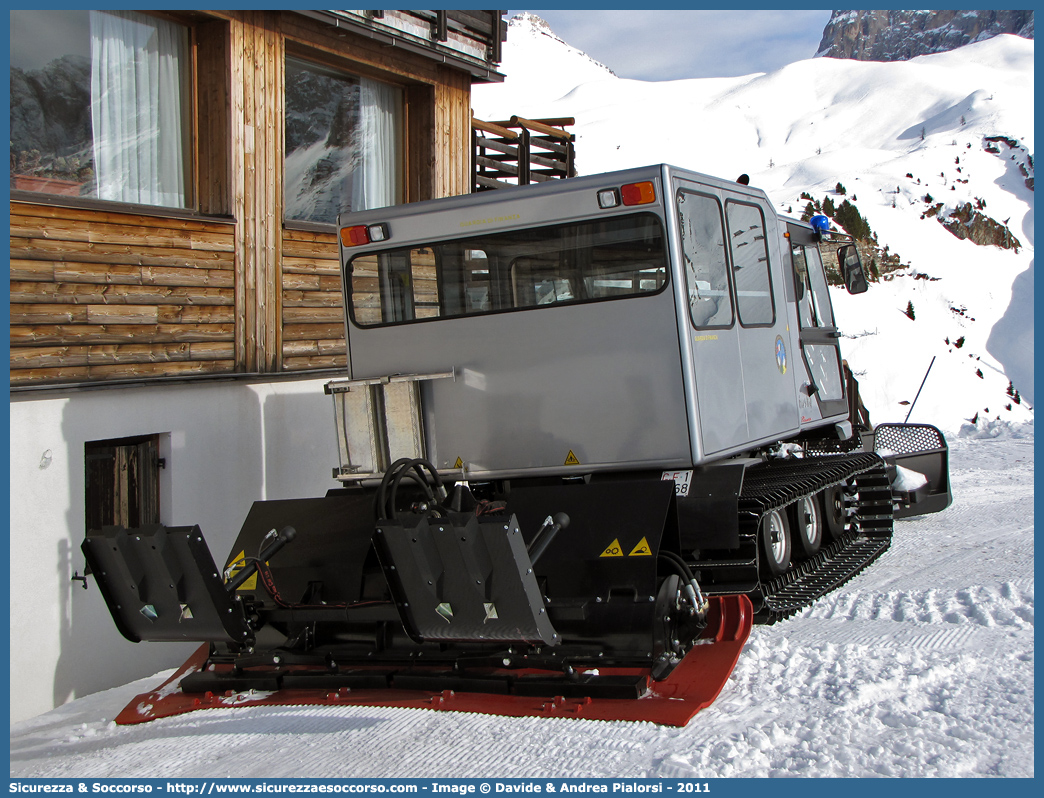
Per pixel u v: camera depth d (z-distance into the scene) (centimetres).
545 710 446
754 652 511
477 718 449
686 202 541
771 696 452
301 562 540
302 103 884
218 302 753
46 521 603
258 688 515
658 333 524
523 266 559
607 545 484
